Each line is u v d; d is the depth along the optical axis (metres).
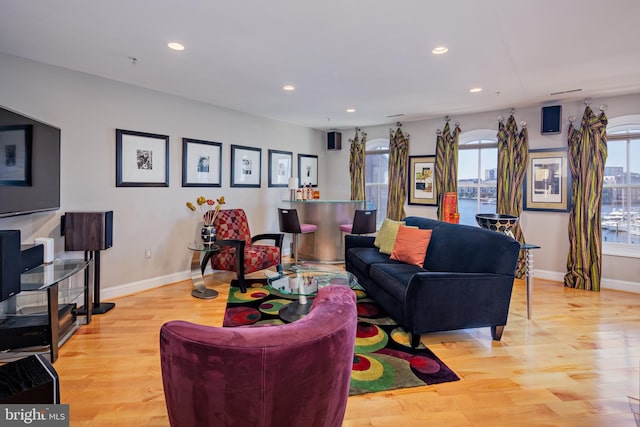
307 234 5.80
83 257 3.61
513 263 2.84
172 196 4.46
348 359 1.31
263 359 1.07
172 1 2.18
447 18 2.38
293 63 3.26
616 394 2.14
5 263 1.96
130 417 1.89
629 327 3.17
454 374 2.35
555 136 4.73
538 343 2.84
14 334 2.44
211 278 4.73
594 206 4.36
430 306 2.68
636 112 4.21
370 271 3.67
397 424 1.86
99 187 3.73
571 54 3.00
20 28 2.57
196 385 1.12
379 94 4.31
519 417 1.92
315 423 1.22
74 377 2.27
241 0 2.16
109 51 2.99
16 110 2.93
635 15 2.33
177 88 4.12
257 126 5.61
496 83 3.83
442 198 5.57
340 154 6.97
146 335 2.92
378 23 2.45
